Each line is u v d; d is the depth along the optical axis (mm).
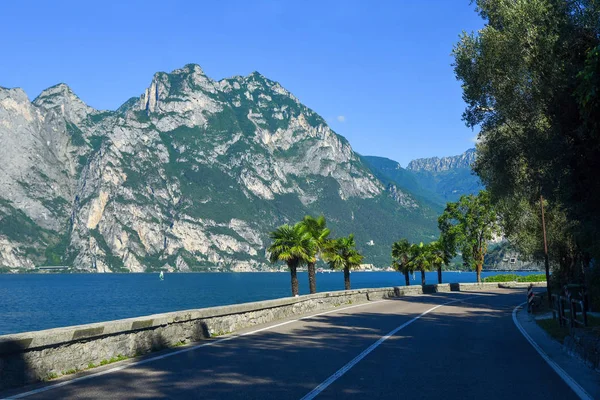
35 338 8234
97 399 7098
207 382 8320
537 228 39812
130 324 10891
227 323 16094
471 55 21688
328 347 12664
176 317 12805
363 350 12227
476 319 22328
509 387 8305
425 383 8477
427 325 18906
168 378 8633
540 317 23734
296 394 7527
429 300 37312
